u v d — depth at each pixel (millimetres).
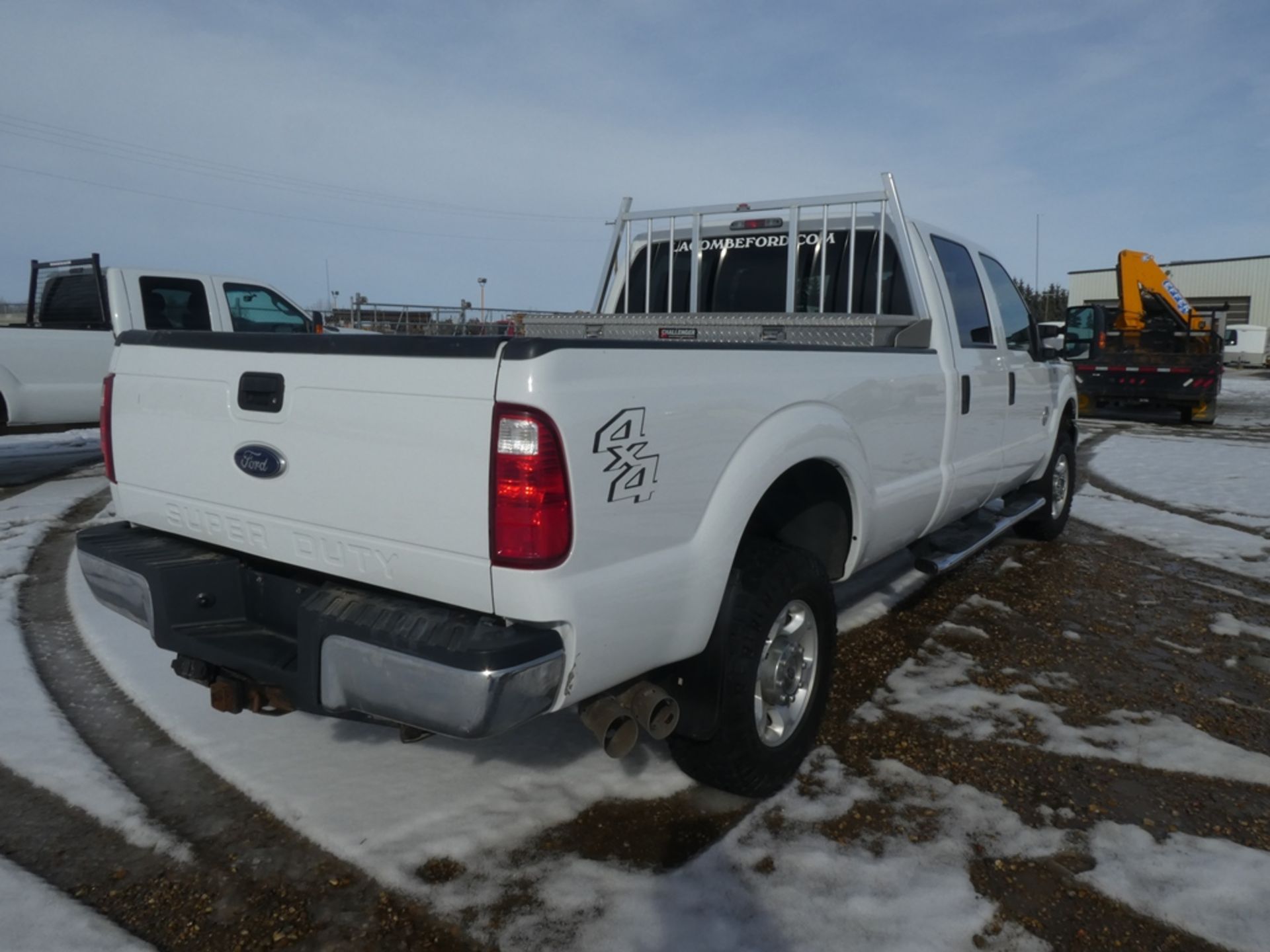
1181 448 13273
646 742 3506
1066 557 6508
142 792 3078
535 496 2182
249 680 2707
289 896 2561
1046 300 54938
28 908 2484
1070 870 2740
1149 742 3592
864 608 5184
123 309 9016
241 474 2715
